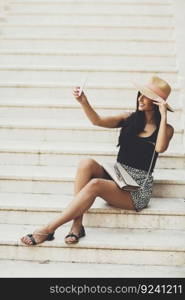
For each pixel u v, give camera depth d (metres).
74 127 4.21
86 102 3.24
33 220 3.39
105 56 5.23
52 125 4.21
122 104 4.45
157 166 3.92
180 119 4.36
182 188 3.60
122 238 3.14
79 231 3.10
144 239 3.13
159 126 3.30
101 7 6.05
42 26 5.75
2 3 5.98
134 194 3.21
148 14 5.84
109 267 3.02
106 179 3.33
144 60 5.21
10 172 3.73
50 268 2.99
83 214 3.31
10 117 4.51
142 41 5.44
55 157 3.95
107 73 4.94
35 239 3.04
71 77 4.98
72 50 5.45
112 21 5.90
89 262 3.09
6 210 3.39
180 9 5.29
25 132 4.24
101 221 3.34
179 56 4.86
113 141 4.22
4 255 3.11
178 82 4.74
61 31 5.74
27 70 5.00
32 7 6.09
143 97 3.24
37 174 3.69
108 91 4.71
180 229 3.32
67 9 6.08
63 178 3.63
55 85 4.75
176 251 3.04
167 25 5.80
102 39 5.46
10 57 5.29
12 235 3.17
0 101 4.55
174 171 3.84
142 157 3.28
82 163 3.23
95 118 3.30
